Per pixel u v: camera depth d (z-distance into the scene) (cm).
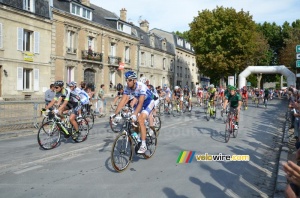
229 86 945
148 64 4203
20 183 481
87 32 2962
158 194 443
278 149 816
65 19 2667
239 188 485
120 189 460
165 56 4738
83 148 750
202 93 2570
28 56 2314
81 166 584
